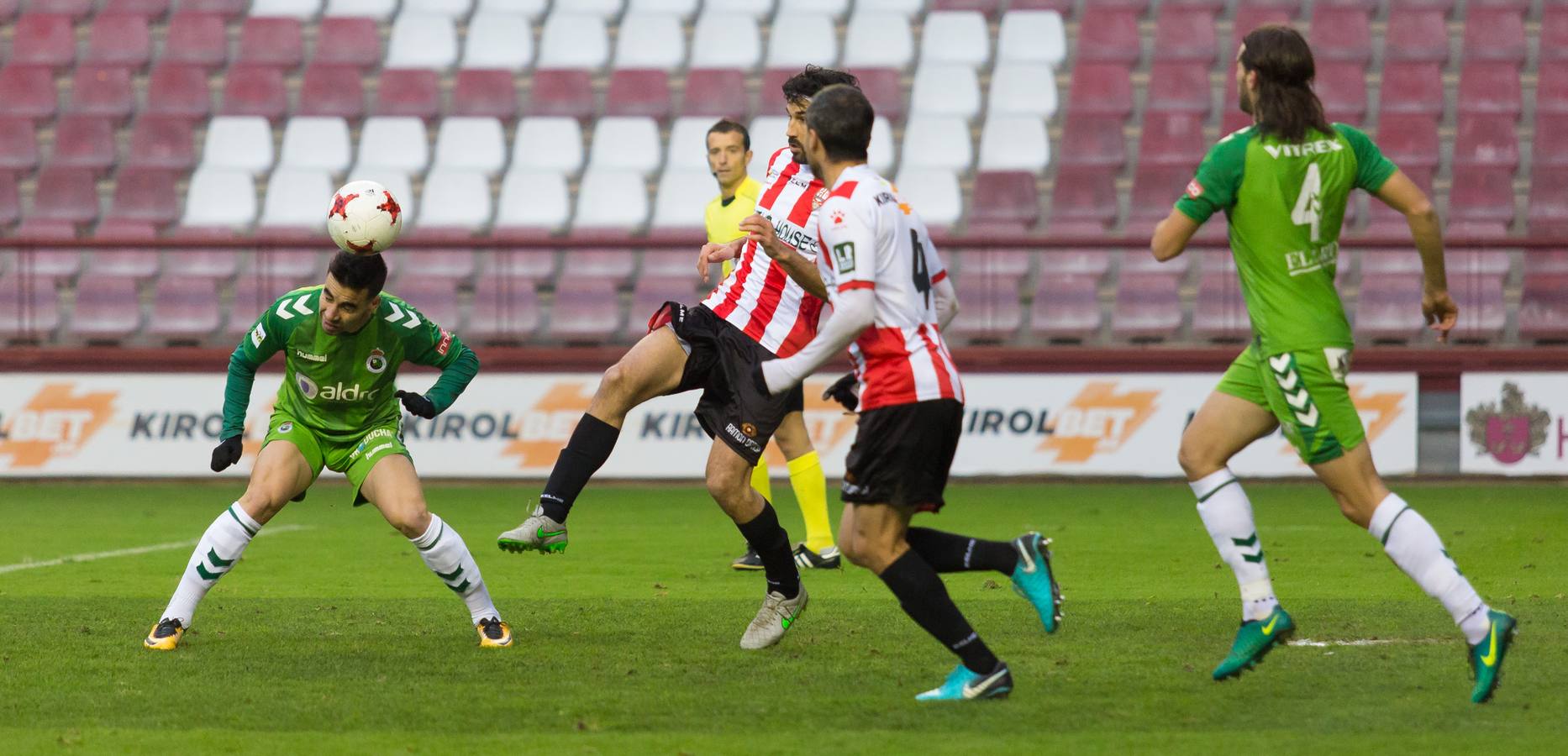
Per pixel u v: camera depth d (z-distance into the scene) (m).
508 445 50.19
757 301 20.86
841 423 48.97
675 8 70.88
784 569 20.47
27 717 16.45
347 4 71.44
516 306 54.06
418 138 64.19
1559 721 15.82
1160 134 62.19
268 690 17.84
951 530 36.50
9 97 66.75
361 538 36.00
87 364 50.62
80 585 27.84
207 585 20.84
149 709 16.83
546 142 63.97
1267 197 16.95
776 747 14.93
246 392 20.94
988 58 67.75
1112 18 67.31
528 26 69.62
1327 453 17.11
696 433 49.75
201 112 66.56
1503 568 29.05
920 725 15.84
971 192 62.38
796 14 68.69
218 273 60.00
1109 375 48.84
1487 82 63.69
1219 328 52.81
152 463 50.34
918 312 16.44
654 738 15.34
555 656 20.03
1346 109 63.34
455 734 15.59
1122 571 29.14
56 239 51.19
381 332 20.30
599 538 35.66
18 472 50.69
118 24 69.62
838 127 16.20
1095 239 50.34
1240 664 17.55
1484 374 48.00
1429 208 17.19
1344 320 17.27
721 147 29.78
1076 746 14.87
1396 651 19.97
